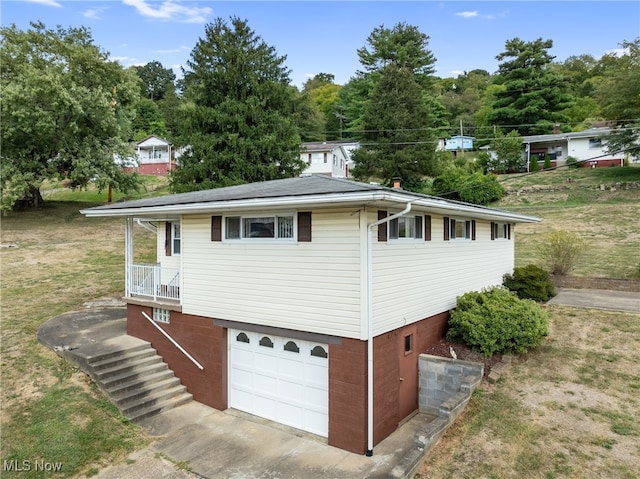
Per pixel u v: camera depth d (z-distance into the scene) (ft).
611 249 71.41
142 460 27.02
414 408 33.78
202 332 36.42
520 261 69.46
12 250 73.56
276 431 31.14
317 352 30.37
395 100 118.11
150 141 175.83
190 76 95.04
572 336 37.88
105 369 35.17
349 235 27.86
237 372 35.14
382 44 164.45
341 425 28.48
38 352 38.27
